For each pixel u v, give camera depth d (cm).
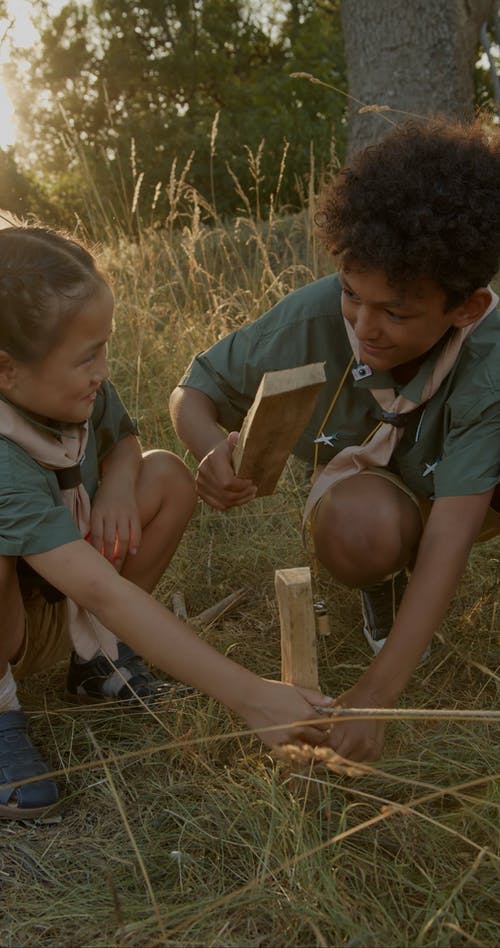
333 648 221
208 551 266
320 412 203
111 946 136
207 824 162
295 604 146
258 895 142
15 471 164
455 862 149
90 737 178
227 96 1984
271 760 172
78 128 1948
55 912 144
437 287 154
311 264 431
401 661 160
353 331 186
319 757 130
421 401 182
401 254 149
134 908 143
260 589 252
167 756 181
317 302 195
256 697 147
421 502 206
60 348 160
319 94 1421
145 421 326
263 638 225
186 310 387
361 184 156
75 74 2000
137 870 152
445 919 137
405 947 131
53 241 164
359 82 581
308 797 158
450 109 571
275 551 267
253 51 2172
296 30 2052
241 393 205
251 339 202
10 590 166
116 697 197
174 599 244
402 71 566
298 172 1173
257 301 354
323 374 147
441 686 200
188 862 153
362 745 154
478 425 174
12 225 207
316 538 205
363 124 586
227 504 180
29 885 151
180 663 151
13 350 161
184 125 1658
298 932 136
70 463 177
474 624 216
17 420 169
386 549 194
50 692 209
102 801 170
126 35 1991
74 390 165
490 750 175
